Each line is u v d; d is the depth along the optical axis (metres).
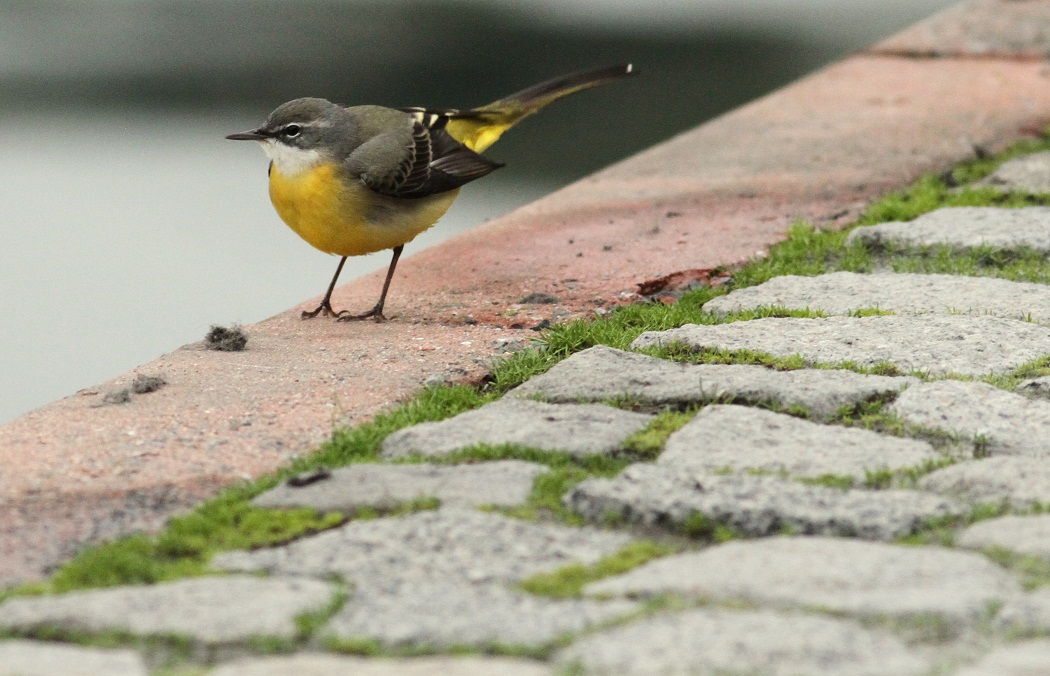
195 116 25.03
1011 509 8.11
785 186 16.84
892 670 6.30
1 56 28.45
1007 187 16.03
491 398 10.64
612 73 15.16
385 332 12.41
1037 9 26.23
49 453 9.43
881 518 7.91
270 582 7.35
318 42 30.16
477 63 28.34
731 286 13.40
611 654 6.50
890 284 12.93
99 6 33.19
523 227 15.90
